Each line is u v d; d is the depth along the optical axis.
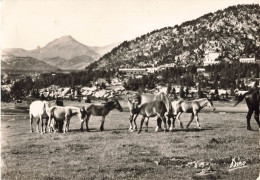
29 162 16.59
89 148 19.02
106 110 25.14
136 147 19.09
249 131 23.33
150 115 23.47
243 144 19.47
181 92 73.00
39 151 18.56
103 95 62.94
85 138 21.80
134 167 15.79
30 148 19.19
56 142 20.67
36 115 25.33
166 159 16.77
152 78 86.19
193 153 17.81
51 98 46.91
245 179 14.61
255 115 24.19
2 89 45.09
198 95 69.94
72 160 16.86
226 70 103.06
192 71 124.12
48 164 16.08
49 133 24.34
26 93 46.19
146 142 20.17
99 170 15.17
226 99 65.88
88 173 14.94
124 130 24.70
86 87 62.72
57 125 25.06
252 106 24.16
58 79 52.06
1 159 16.92
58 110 24.66
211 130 23.91
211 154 17.50
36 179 14.27
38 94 46.12
